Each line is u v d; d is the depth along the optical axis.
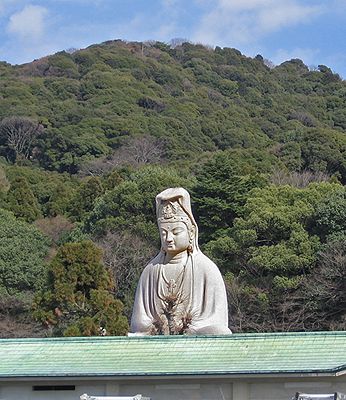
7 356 38.81
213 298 44.09
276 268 77.00
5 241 86.69
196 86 183.00
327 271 75.19
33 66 187.25
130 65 185.25
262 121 163.88
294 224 79.50
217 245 79.88
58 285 71.88
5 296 82.56
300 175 108.25
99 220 90.88
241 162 107.31
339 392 35.16
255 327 74.75
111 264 84.25
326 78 190.25
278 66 198.50
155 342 38.38
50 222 102.31
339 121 170.12
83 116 157.25
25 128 149.88
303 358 36.16
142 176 97.19
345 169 116.56
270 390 35.88
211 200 85.62
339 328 73.19
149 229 88.69
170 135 151.88
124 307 79.19
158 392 36.72
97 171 137.62
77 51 192.50
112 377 36.50
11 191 108.56
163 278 44.66
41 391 37.47
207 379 36.12
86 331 67.00
